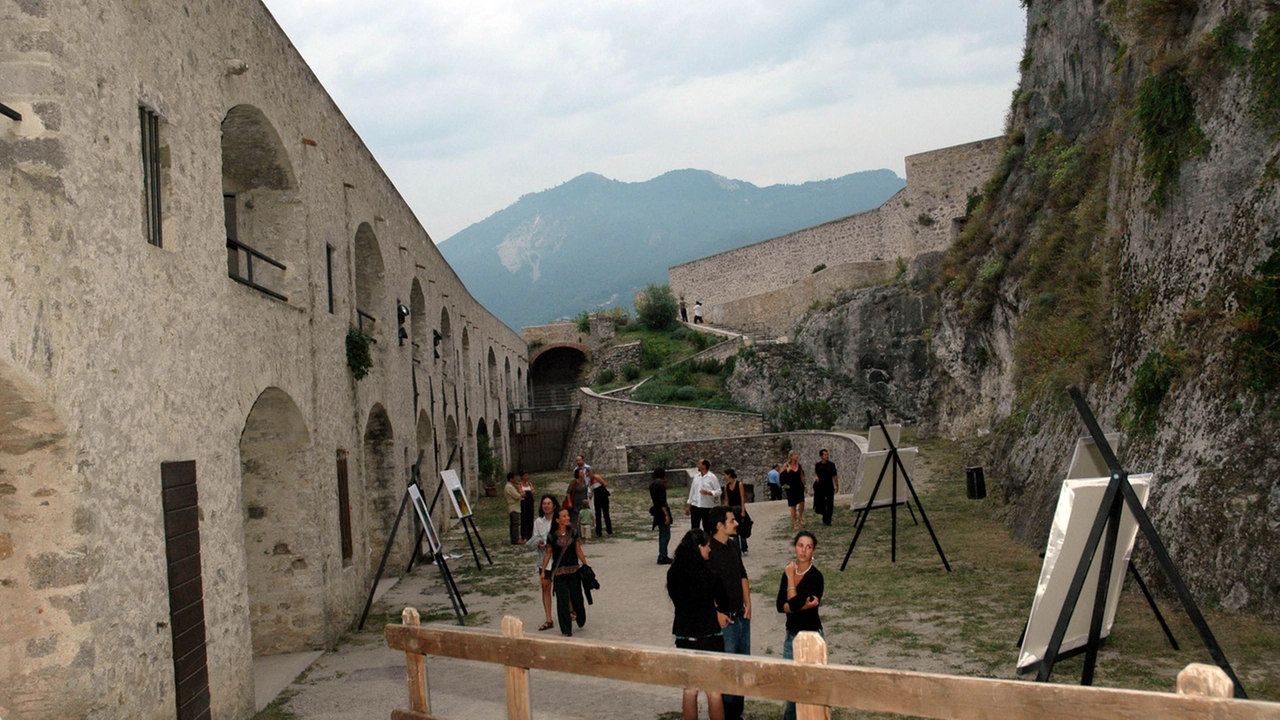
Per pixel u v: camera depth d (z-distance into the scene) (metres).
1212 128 11.17
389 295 17.12
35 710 5.79
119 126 6.60
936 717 4.19
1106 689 3.74
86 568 5.86
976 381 28.58
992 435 23.97
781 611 7.02
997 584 11.59
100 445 6.11
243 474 10.95
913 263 42.88
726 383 47.84
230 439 8.49
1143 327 12.23
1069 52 23.89
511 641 6.02
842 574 13.25
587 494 20.72
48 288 5.57
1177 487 9.73
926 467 25.08
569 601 11.02
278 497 10.97
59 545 5.81
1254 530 8.57
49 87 5.69
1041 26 25.89
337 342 12.76
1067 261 20.08
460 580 15.72
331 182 13.05
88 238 6.06
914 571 12.92
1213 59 11.27
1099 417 13.12
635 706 8.02
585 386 55.81
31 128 5.63
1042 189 24.25
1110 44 21.25
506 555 18.56
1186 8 12.09
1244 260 9.94
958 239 31.48
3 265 5.13
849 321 43.44
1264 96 10.33
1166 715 3.56
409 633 6.75
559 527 11.13
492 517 25.77
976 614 10.16
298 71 11.59
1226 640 7.90
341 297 13.16
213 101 8.56
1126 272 13.54
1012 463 17.30
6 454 5.73
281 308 10.30
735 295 61.62
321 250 12.25
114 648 6.14
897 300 42.19
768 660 4.81
